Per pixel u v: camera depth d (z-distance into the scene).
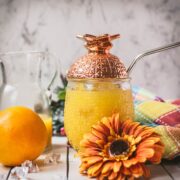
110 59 0.43
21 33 0.98
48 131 0.50
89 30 0.98
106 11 0.98
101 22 0.98
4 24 0.98
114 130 0.39
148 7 0.98
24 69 0.51
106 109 0.42
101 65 0.42
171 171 0.41
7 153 0.40
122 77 0.43
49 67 0.72
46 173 0.39
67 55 0.99
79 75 0.42
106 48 0.43
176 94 1.00
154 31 0.98
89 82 0.42
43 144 0.42
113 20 0.98
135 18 0.98
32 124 0.41
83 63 0.43
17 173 0.38
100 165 0.36
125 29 0.98
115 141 0.38
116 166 0.35
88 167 0.37
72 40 0.98
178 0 0.97
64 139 0.58
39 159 0.45
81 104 0.43
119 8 0.97
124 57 0.99
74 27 0.98
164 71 0.99
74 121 0.43
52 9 0.98
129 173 0.35
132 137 0.38
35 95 0.51
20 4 0.98
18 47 0.99
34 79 0.52
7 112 0.41
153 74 0.99
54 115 0.65
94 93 0.42
